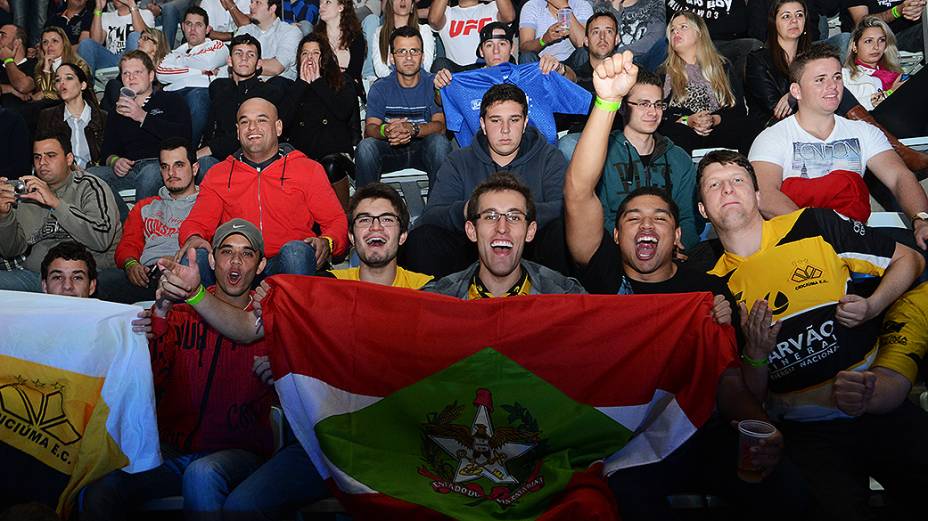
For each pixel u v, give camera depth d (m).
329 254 5.21
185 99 7.17
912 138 5.67
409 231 4.73
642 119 4.99
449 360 3.43
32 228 5.68
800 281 3.77
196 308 3.62
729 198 3.86
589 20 6.65
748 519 3.40
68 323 3.62
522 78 5.90
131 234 5.69
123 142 6.79
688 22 6.14
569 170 3.83
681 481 3.48
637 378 3.39
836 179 4.85
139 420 3.61
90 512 3.52
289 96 6.44
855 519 3.33
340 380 3.46
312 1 8.43
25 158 6.82
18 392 3.57
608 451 3.41
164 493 3.73
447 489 3.37
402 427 3.44
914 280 3.77
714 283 3.86
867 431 3.58
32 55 8.68
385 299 3.48
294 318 3.48
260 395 3.85
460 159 5.02
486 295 3.87
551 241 4.57
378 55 7.52
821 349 3.70
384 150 6.11
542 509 3.33
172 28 8.77
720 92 6.13
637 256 3.86
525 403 3.40
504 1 7.48
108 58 8.51
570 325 3.41
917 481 3.51
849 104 5.78
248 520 3.39
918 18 7.03
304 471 3.53
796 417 3.71
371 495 3.36
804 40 6.36
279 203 5.32
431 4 7.69
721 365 3.31
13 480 3.55
